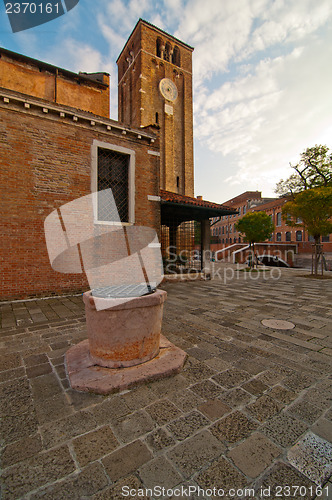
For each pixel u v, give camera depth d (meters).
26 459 1.52
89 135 7.04
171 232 11.43
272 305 5.80
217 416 1.92
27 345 3.34
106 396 2.18
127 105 25.38
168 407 2.03
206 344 3.39
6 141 5.89
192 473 1.42
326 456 1.55
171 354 2.87
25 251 6.09
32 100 6.10
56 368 2.69
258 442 1.66
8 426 1.80
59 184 6.54
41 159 6.31
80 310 5.20
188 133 25.66
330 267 17.64
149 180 8.19
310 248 25.12
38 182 6.27
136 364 2.58
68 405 2.05
